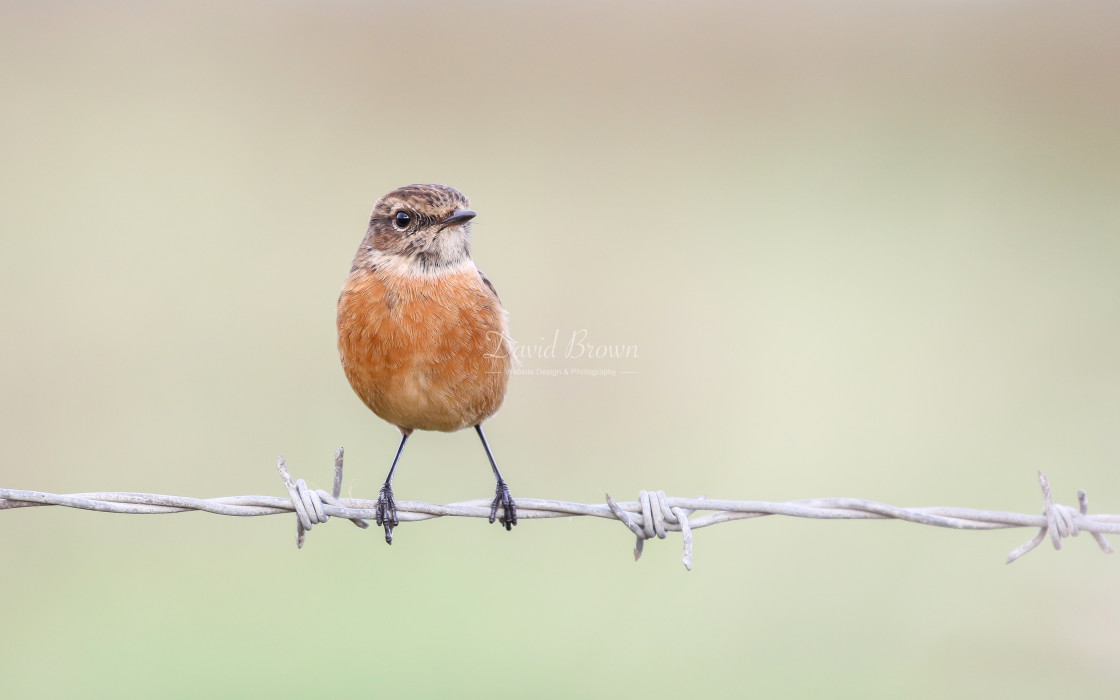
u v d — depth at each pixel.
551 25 18.48
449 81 17.64
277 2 18.73
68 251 13.51
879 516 6.25
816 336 13.84
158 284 13.26
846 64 18.97
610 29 19.08
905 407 12.65
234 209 14.18
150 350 12.48
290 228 14.02
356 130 15.91
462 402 7.46
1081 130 18.73
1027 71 19.28
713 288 14.44
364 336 7.39
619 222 15.26
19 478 11.23
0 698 9.17
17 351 12.28
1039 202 17.02
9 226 13.82
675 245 15.11
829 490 11.29
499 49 17.84
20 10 18.09
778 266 15.19
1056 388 12.82
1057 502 10.87
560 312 13.50
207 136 15.39
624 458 11.86
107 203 14.22
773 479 11.48
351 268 7.82
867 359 13.30
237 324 12.90
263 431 11.83
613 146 16.89
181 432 11.77
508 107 17.02
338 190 14.59
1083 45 19.61
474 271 7.70
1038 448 11.77
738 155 17.31
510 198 15.20
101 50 17.02
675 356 13.31
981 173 17.53
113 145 15.17
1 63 16.72
